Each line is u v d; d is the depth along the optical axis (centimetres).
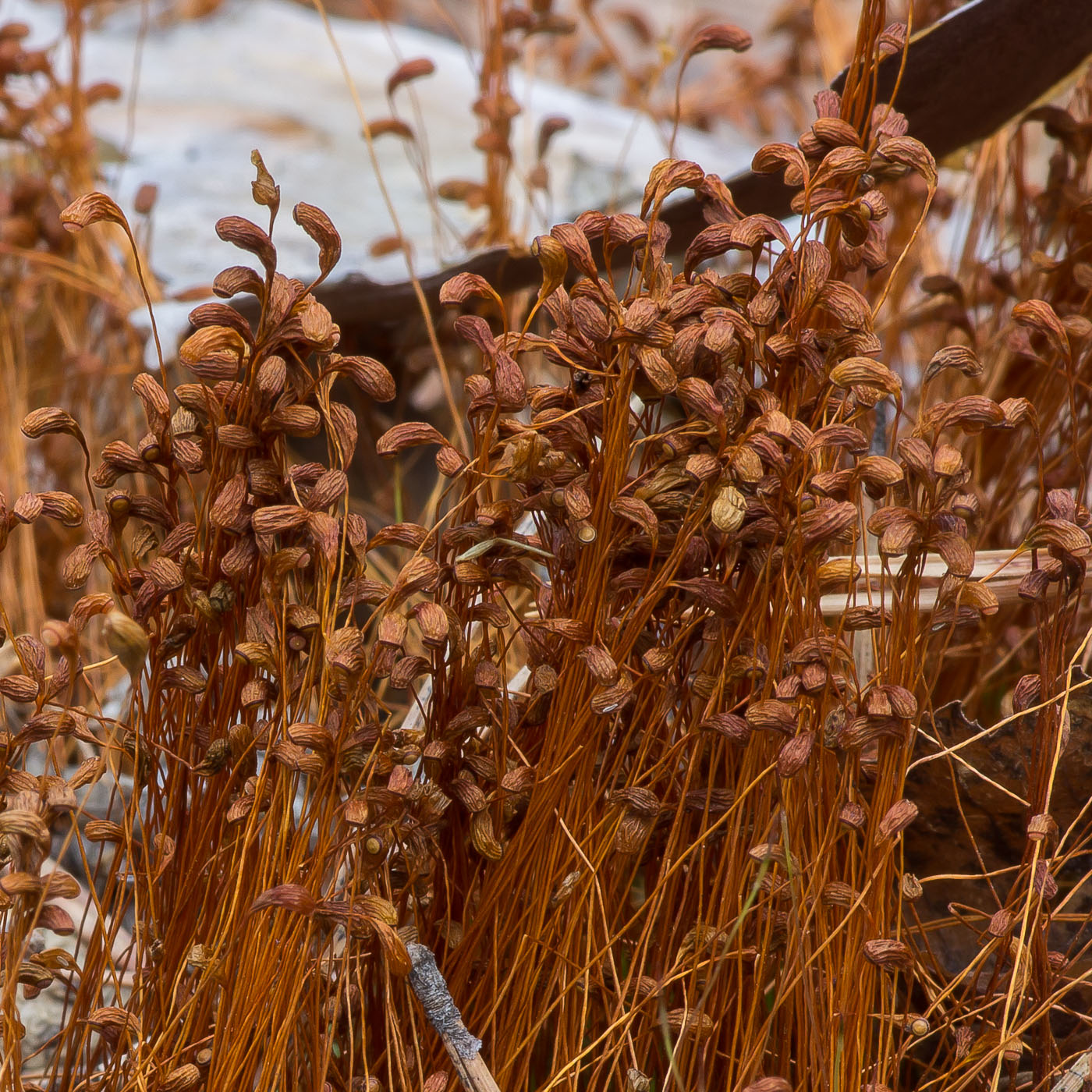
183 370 32
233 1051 26
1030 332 29
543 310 33
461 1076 26
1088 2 27
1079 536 26
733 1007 26
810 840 26
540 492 26
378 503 33
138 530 26
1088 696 27
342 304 30
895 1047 27
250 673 26
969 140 29
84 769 26
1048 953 26
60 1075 28
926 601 27
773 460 26
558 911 26
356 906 26
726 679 26
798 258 26
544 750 26
